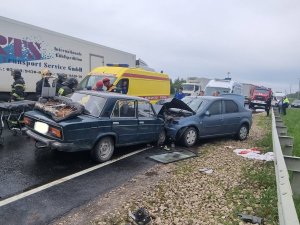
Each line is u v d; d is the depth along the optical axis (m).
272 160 8.40
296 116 27.66
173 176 6.91
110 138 7.79
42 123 7.17
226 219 4.95
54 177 6.41
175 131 9.67
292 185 5.36
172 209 5.23
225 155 9.12
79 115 7.32
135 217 4.77
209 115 10.49
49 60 13.90
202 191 6.07
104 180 6.44
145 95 15.35
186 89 32.91
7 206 4.96
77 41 15.34
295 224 2.65
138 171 7.18
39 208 4.98
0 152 7.91
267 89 33.84
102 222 4.66
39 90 11.73
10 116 9.55
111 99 7.81
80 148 7.02
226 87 24.27
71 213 4.89
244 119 11.87
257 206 5.40
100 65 17.16
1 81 11.95
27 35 12.77
